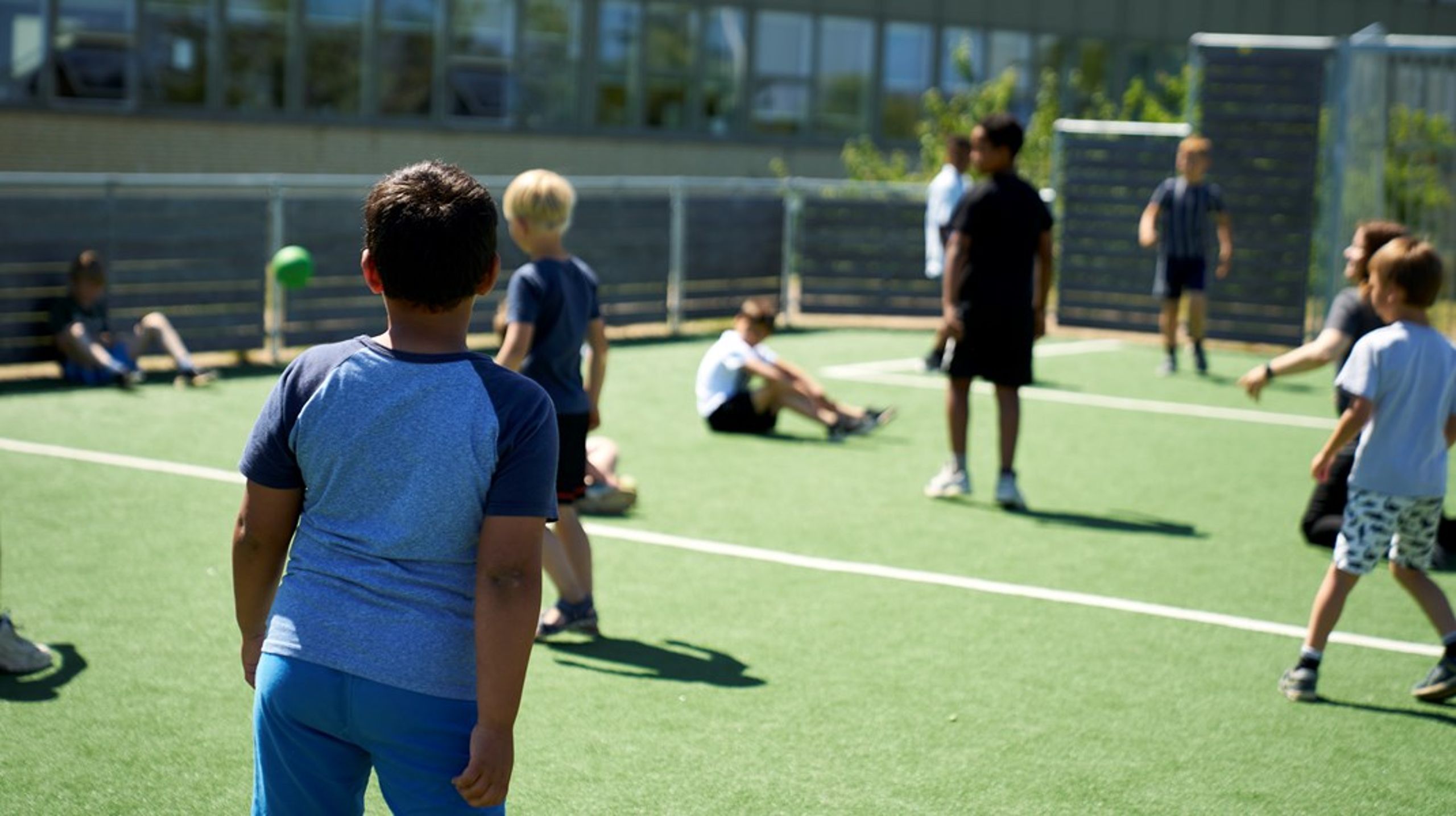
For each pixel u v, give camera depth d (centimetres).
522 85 2650
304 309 1369
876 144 3091
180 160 2300
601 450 839
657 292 1634
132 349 1225
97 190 2188
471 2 2577
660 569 705
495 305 1538
